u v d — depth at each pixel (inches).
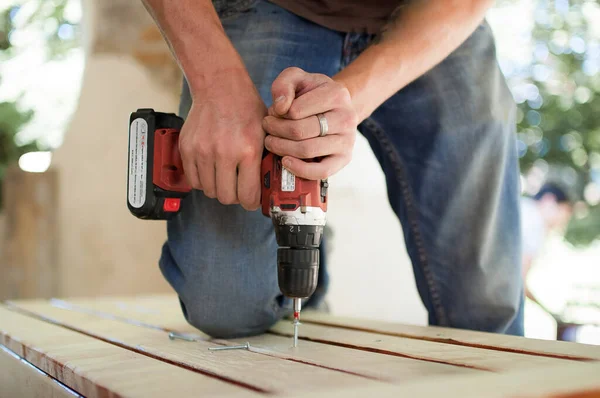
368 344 49.6
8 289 139.7
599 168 214.8
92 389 35.4
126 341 54.8
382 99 51.7
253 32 63.7
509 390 28.9
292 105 43.8
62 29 238.8
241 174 47.2
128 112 142.9
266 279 59.9
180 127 52.4
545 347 45.7
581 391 29.4
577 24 212.1
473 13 55.7
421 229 72.6
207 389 32.3
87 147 145.2
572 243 208.5
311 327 64.7
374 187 121.0
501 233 70.4
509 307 71.1
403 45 52.7
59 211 143.6
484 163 67.9
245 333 61.4
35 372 47.9
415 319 120.9
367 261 116.5
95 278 138.6
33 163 163.8
